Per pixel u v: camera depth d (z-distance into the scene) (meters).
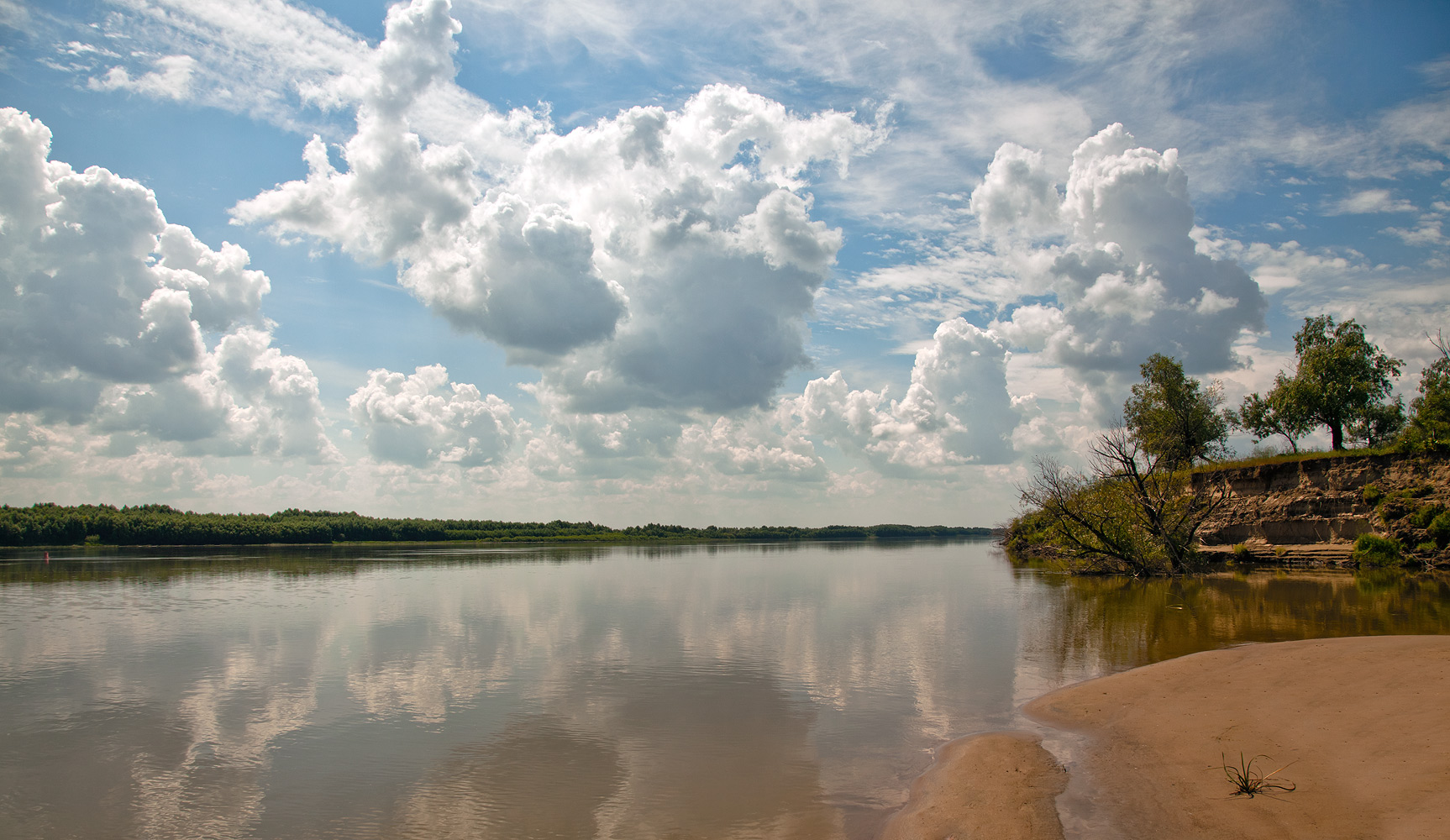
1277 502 49.91
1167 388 67.38
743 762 14.18
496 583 55.12
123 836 11.46
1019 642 25.97
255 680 21.59
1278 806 9.95
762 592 47.38
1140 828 9.88
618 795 12.66
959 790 11.86
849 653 25.03
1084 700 17.00
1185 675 17.75
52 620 34.16
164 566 77.06
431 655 25.25
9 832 11.64
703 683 20.78
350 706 18.75
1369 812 9.34
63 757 15.05
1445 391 41.94
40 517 132.50
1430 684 14.09
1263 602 31.66
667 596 44.59
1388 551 41.59
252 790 13.22
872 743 15.05
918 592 46.06
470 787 13.19
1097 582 49.09
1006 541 111.44
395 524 181.25
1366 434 60.31
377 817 11.96
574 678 21.61
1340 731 12.47
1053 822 10.29
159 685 21.02
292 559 95.44
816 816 11.51
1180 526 50.62
